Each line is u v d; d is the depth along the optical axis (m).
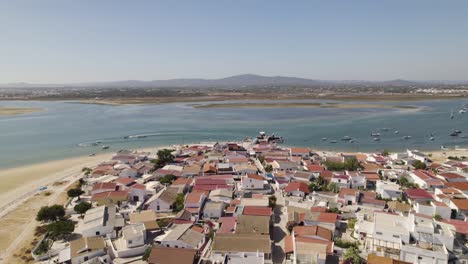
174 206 76.62
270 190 87.19
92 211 70.44
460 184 81.56
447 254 47.22
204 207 72.88
